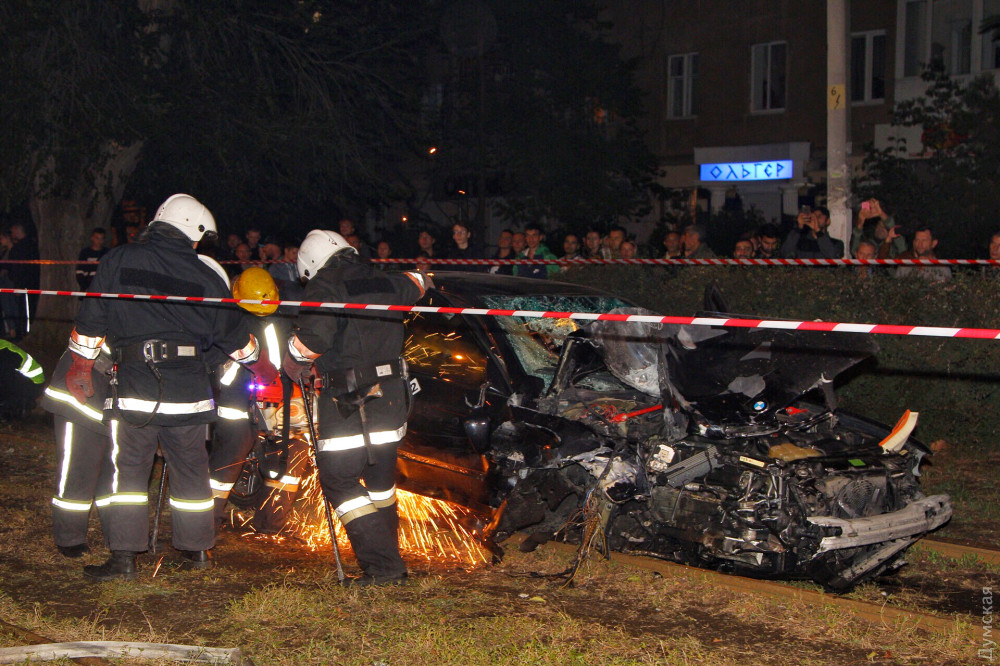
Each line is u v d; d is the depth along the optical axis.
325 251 4.84
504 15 18.97
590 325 5.28
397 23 16.30
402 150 16.72
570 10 19.84
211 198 14.73
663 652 4.14
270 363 5.34
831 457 4.91
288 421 5.20
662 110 23.78
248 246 13.00
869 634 4.37
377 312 4.83
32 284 14.32
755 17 22.30
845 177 9.81
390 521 5.05
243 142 13.58
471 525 5.39
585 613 4.64
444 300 5.85
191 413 4.85
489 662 4.00
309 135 13.65
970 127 13.97
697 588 4.92
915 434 7.92
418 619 4.45
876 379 7.94
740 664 4.09
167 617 4.52
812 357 5.03
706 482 4.90
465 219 21.28
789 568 4.75
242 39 14.16
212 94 13.18
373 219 24.22
